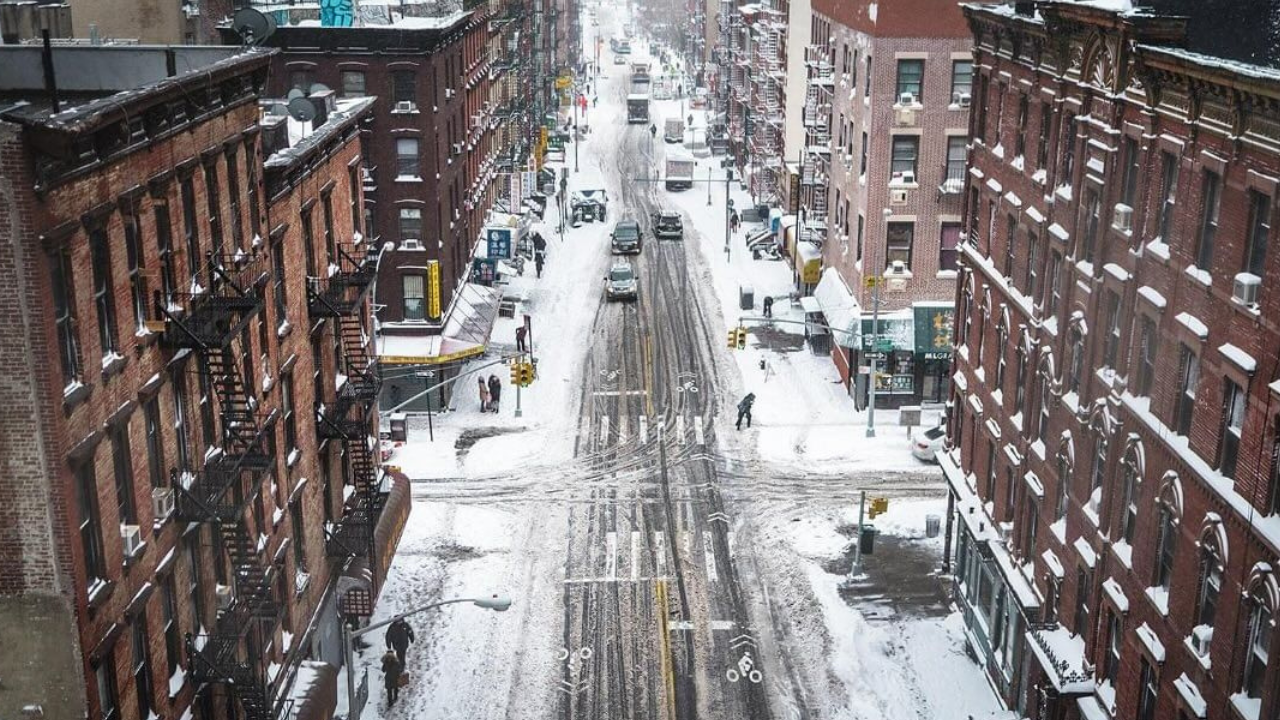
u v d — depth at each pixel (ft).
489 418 186.50
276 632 93.61
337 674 108.78
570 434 179.93
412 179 184.03
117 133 66.90
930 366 185.88
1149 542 81.10
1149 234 81.41
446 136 196.44
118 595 68.28
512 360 206.18
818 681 116.47
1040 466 103.55
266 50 89.76
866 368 185.26
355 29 177.78
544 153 397.19
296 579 102.32
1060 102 97.40
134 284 70.95
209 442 82.99
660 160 428.56
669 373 206.08
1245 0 83.25
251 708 82.48
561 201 313.53
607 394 196.24
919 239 179.93
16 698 64.49
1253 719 66.08
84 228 63.36
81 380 63.57
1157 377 79.87
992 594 115.85
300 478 103.65
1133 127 83.61
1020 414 110.93
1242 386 67.72
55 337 60.54
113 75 89.40
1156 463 80.07
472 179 234.38
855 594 132.98
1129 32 81.56
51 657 63.77
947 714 110.52
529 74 351.67
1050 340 100.63
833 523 149.89
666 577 136.87
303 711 92.68
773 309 242.99
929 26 171.94
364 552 113.60
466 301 211.82
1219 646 70.54
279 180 96.99
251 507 89.10
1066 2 91.40
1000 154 115.65
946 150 176.55
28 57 87.76
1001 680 111.65
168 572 75.31
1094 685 90.99
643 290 257.96
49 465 60.70
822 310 205.77
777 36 297.53
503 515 152.97
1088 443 92.53
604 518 152.05
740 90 380.17
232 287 83.56
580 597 132.46
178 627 77.61
